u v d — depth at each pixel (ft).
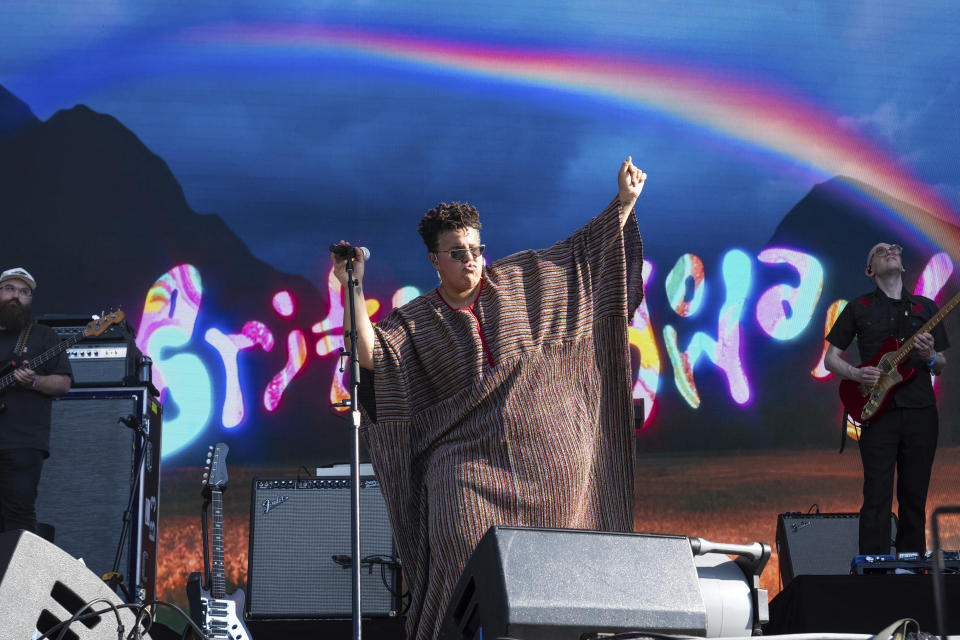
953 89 54.95
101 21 52.80
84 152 51.96
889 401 30.27
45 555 14.24
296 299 51.55
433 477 17.81
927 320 31.68
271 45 53.57
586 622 11.97
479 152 53.52
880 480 30.09
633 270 20.07
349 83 53.57
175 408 49.85
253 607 28.25
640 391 51.62
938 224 53.67
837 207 53.93
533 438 17.72
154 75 52.75
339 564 28.60
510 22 54.65
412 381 19.01
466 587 12.99
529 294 19.31
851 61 55.11
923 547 29.89
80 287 50.80
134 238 51.49
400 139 53.36
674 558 12.66
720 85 54.70
